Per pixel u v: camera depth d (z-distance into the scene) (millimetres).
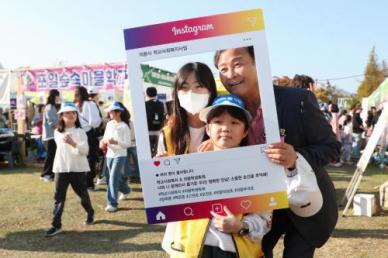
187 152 1858
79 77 10258
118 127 5949
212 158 1839
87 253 4211
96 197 6906
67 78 10328
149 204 1864
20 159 10844
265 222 1928
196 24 1811
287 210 2104
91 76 10195
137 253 4188
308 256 2115
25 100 11297
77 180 5082
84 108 7316
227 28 1809
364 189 7703
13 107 11914
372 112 14125
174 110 1855
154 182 1859
